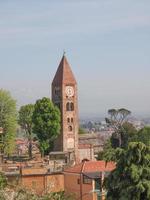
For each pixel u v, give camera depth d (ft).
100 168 294.25
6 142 485.97
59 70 630.33
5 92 497.05
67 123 613.11
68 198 132.05
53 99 629.51
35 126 535.19
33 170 305.94
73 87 623.77
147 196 127.85
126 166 132.77
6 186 132.46
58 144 607.78
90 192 279.69
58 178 305.73
